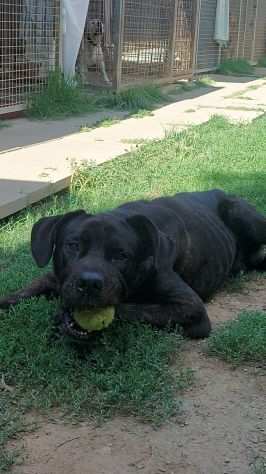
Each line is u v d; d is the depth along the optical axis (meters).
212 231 1.85
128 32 5.22
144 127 3.89
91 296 1.37
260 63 9.23
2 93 4.04
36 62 4.30
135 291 1.56
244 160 3.24
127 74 5.31
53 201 2.51
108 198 2.49
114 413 1.34
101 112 4.40
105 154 3.03
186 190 2.64
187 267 1.72
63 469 1.21
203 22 7.06
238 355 1.53
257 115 4.68
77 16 4.46
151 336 1.54
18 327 1.57
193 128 3.89
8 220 2.32
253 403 1.41
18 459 1.22
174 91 5.73
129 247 1.46
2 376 1.42
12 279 1.83
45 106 4.12
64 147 3.17
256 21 9.01
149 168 2.90
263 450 1.28
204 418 1.35
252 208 2.04
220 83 6.70
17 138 3.37
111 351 1.48
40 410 1.34
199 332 1.61
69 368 1.44
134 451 1.26
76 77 4.70
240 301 1.88
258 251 2.06
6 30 4.01
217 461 1.25
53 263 1.53
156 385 1.40
